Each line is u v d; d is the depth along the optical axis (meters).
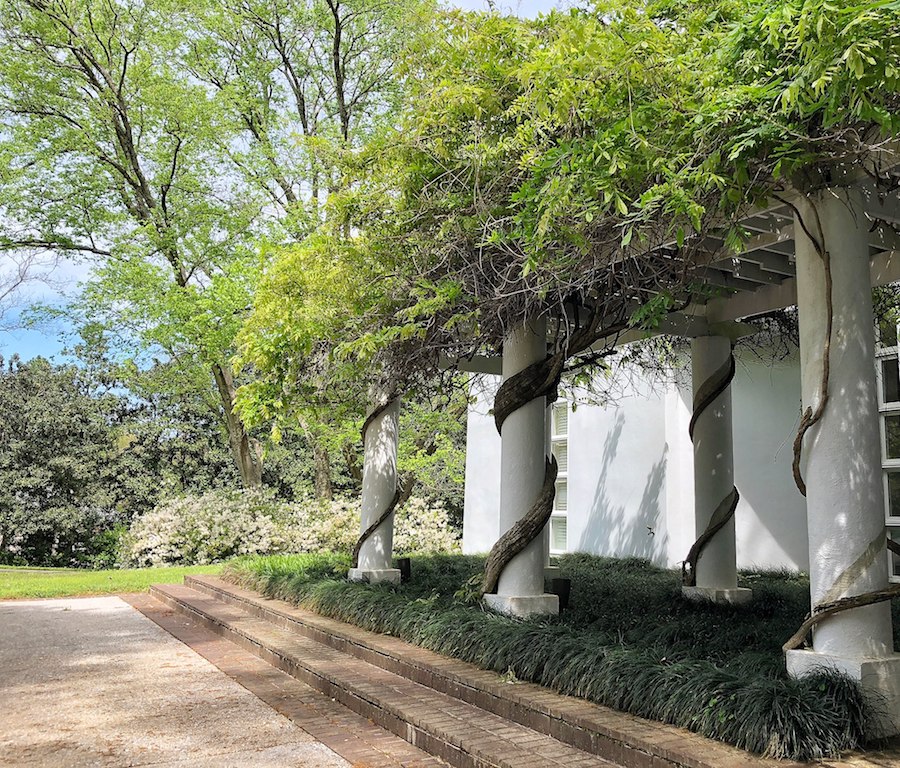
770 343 8.66
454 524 23.41
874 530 3.67
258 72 15.89
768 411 9.95
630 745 3.36
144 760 3.88
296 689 5.41
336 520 15.80
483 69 4.61
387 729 4.46
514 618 5.43
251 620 7.76
